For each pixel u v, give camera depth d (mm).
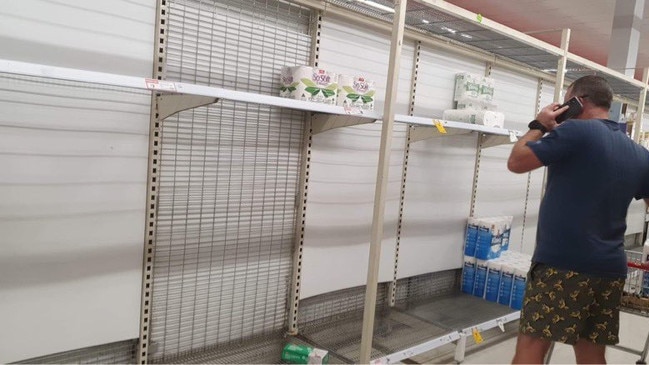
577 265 1632
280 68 2107
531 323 1711
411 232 2824
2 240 1464
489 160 3299
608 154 1616
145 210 1755
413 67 2656
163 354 1881
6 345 1495
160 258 1829
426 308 2779
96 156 1619
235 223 2041
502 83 3311
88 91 1582
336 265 2449
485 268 3012
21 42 1437
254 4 1999
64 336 1606
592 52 5805
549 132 1717
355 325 2467
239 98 1496
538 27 4684
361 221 2533
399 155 2684
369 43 2418
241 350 2086
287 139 2178
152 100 1722
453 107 2908
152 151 1736
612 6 3830
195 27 1819
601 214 1635
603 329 1710
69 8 1514
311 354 2041
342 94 2037
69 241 1588
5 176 1454
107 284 1687
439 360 2559
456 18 2291
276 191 2170
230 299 2070
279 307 2264
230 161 1990
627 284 2992
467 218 3186
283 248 2238
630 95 4398
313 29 2193
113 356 1768
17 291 1502
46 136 1516
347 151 2406
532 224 3861
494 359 2609
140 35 1675
